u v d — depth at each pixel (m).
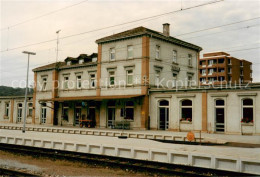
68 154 16.58
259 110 24.38
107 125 35.31
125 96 31.75
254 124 24.58
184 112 29.33
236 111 25.70
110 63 35.84
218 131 26.89
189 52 39.75
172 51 36.59
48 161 15.03
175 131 29.30
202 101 27.80
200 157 12.17
